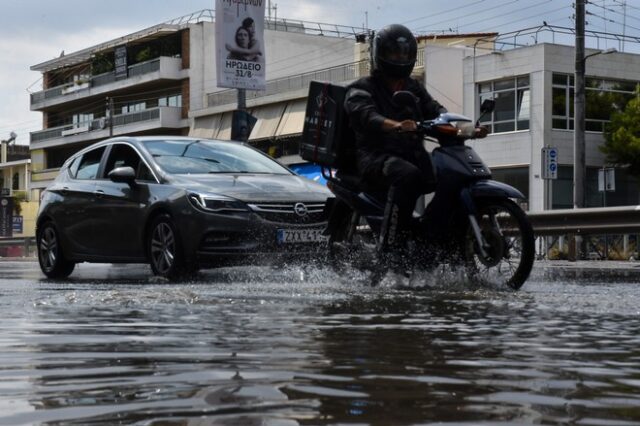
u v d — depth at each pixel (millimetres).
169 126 53750
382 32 6609
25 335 2826
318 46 52719
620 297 4672
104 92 59156
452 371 2004
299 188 8125
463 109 36031
